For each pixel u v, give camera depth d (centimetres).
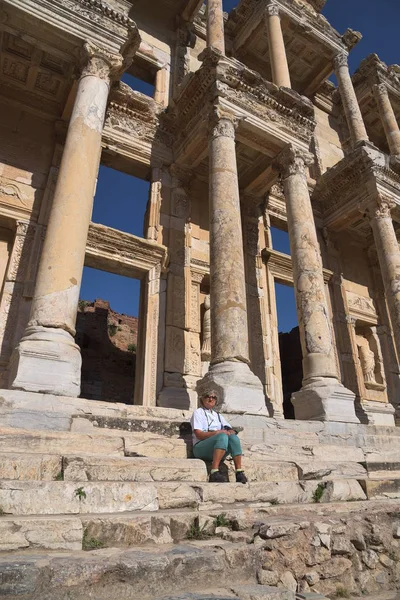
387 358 1912
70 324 819
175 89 1680
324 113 2336
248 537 411
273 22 1809
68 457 502
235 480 604
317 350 1149
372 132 2508
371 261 2084
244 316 1030
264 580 375
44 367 732
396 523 519
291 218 1338
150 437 643
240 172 1672
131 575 316
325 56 2114
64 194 915
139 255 1334
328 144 2245
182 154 1491
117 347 2739
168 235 1448
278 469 654
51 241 870
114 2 1171
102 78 1072
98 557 325
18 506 403
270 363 1493
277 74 1666
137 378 1287
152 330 1285
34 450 552
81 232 902
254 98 1365
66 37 1066
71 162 949
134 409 773
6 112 1310
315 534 442
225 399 891
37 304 811
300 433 884
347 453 840
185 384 1279
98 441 599
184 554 348
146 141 1516
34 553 333
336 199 1912
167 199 1497
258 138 1400
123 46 1131
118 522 388
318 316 1191
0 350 1066
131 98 1489
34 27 1044
